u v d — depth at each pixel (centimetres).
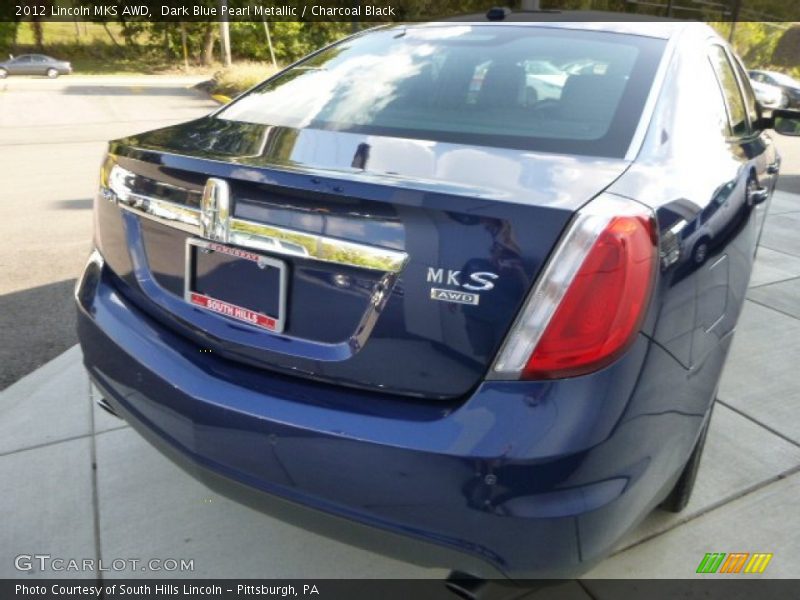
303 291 164
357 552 228
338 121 210
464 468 144
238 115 235
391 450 149
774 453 277
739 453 276
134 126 1482
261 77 2269
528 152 177
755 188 257
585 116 194
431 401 153
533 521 144
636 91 201
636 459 154
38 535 231
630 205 148
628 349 145
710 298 189
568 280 140
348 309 159
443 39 248
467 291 145
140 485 256
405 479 150
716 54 272
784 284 475
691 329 174
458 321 147
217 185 168
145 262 199
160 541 230
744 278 245
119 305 206
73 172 905
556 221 140
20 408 305
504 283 142
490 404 145
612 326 142
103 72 3647
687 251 166
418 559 159
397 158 171
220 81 2402
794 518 240
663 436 164
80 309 215
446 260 146
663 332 157
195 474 182
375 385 158
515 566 151
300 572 219
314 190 154
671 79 211
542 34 237
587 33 233
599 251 140
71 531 233
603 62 215
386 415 153
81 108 1836
